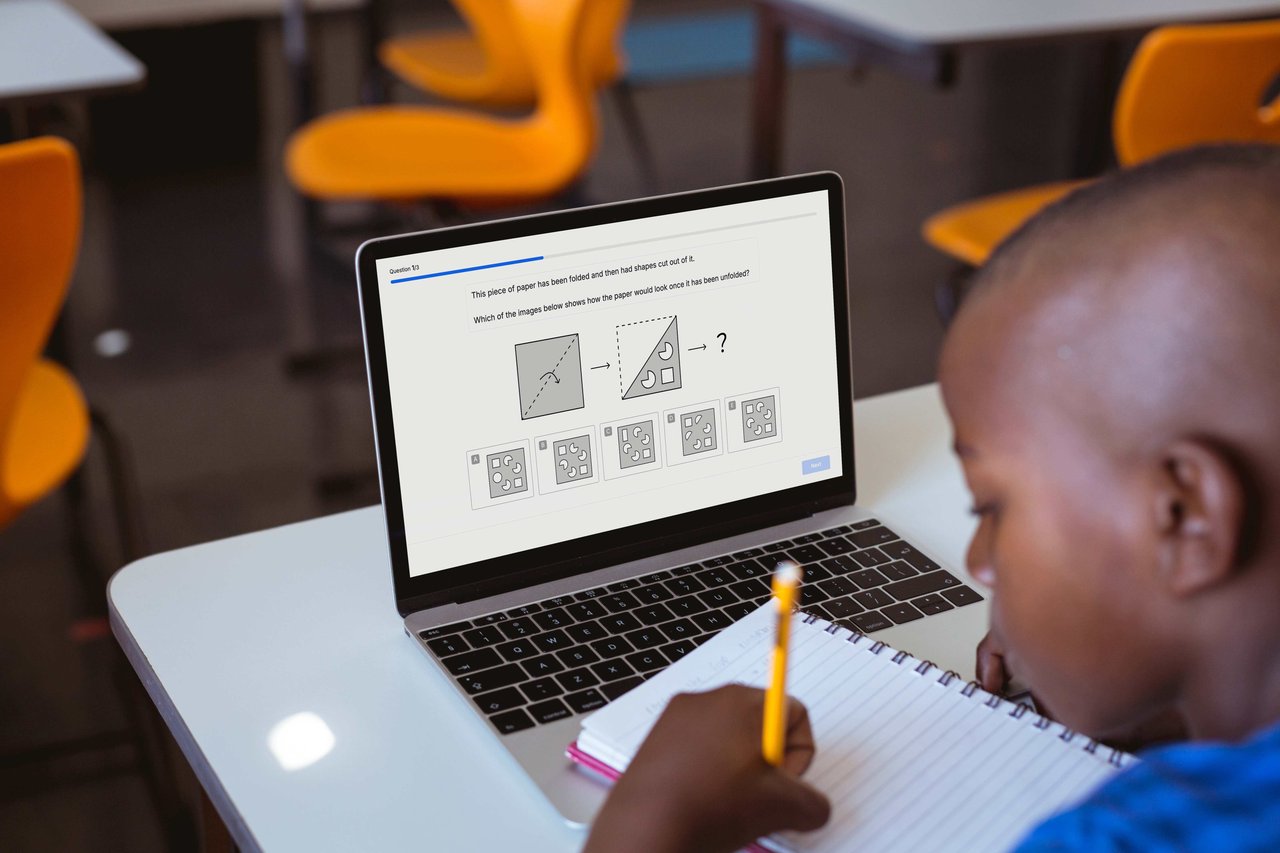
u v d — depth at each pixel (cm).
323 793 81
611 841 65
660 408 103
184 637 95
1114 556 55
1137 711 60
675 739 69
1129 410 53
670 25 600
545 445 99
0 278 143
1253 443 51
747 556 104
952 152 455
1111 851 46
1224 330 51
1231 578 53
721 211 103
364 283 93
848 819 74
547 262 98
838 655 88
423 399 95
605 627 95
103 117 453
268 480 263
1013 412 58
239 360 309
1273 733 47
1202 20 244
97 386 296
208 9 564
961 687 84
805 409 108
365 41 369
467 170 267
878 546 105
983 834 73
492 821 79
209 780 83
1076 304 55
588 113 266
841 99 506
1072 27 234
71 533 242
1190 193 54
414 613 97
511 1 272
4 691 204
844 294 108
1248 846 44
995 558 61
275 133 458
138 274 352
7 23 235
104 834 179
